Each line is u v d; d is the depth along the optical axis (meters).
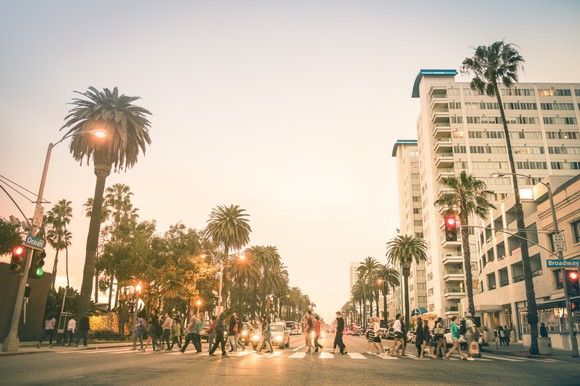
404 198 120.56
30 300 31.27
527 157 82.19
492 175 26.38
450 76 92.31
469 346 18.97
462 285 78.88
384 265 84.31
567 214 32.97
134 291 40.06
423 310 70.31
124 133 34.75
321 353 20.14
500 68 31.19
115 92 37.34
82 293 31.36
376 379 10.31
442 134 87.06
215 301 61.66
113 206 61.44
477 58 32.31
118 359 14.77
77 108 35.81
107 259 39.53
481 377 11.27
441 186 85.38
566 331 31.77
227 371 11.34
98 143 33.75
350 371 11.98
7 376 9.57
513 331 43.22
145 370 11.19
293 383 9.29
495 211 52.28
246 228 63.31
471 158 83.50
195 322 19.27
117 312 42.22
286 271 99.81
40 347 22.14
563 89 85.19
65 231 63.31
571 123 83.38
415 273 101.75
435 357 18.58
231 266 64.50
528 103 84.81
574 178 31.81
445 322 74.12
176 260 47.00
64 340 25.48
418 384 9.59
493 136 84.25
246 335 28.61
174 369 11.54
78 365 12.38
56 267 61.69
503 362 17.05
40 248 19.33
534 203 44.38
